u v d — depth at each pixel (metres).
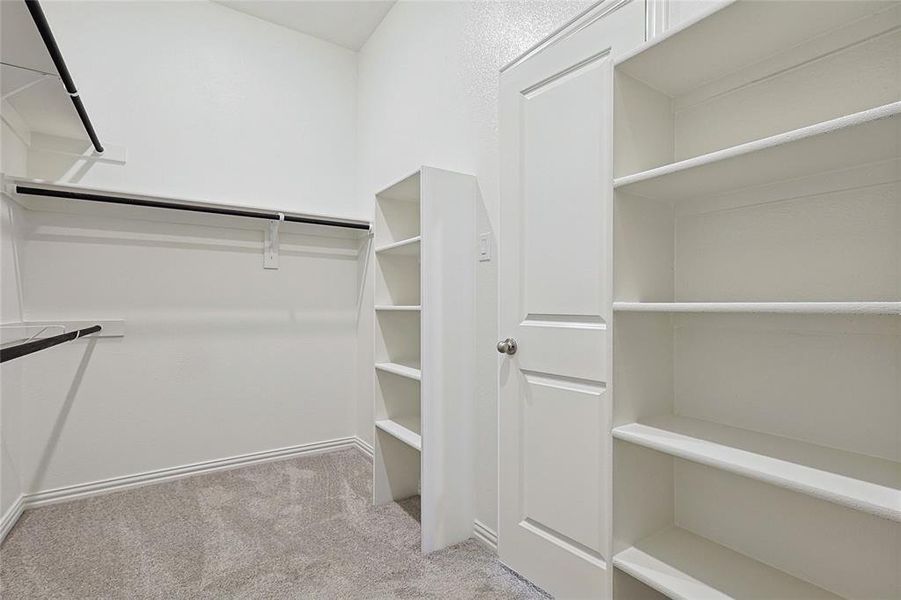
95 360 2.36
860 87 1.00
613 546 1.20
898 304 0.76
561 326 1.50
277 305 2.90
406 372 2.00
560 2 1.61
